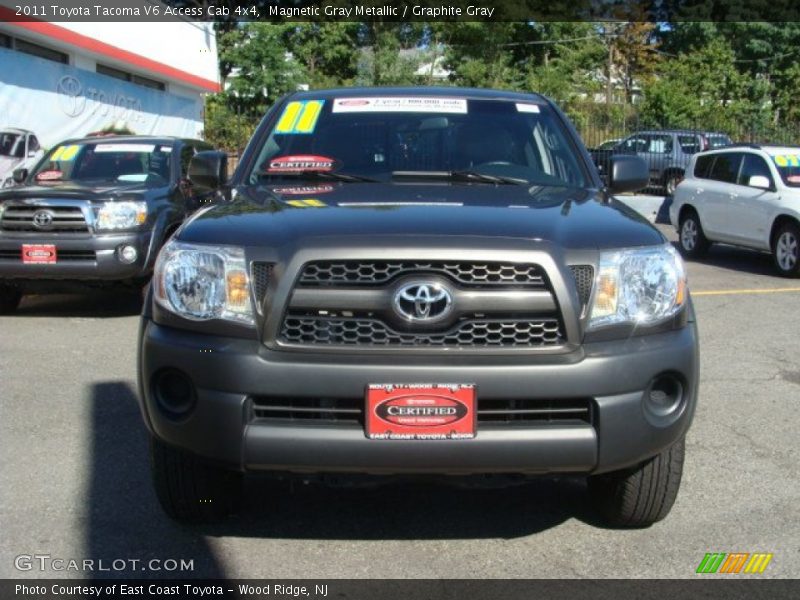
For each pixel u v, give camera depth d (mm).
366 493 4191
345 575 3391
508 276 3070
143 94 22484
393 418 2998
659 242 3377
